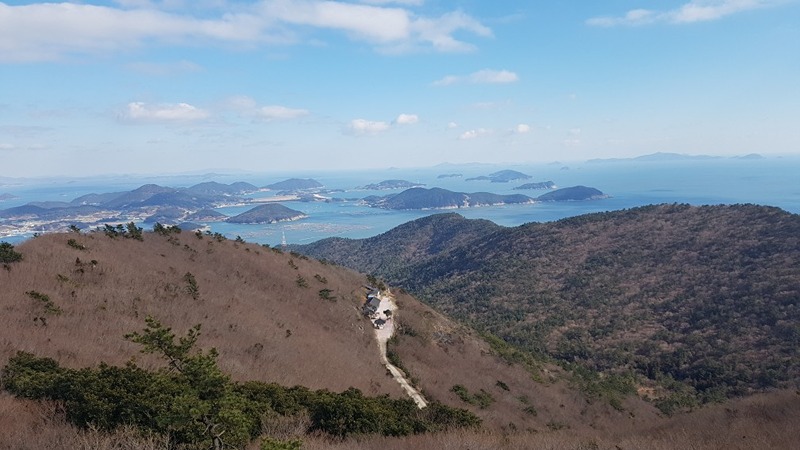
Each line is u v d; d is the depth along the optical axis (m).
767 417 17.81
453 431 14.35
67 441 8.38
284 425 12.42
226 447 8.20
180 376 8.52
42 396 10.26
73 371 10.85
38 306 20.80
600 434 20.27
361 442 12.29
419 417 15.80
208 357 7.66
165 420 7.54
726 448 12.99
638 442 14.23
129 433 8.52
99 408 9.10
